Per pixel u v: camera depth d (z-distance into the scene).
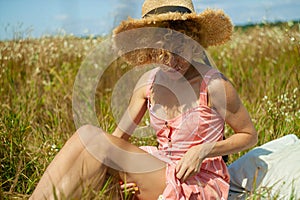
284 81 5.04
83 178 2.56
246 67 6.39
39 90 5.38
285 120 3.80
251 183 2.96
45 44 6.88
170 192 2.61
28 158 3.44
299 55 4.79
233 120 2.73
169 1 2.82
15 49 6.00
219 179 2.76
